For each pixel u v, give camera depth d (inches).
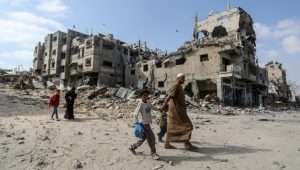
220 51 1393.9
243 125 505.7
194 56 1517.0
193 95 1477.6
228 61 1509.6
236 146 278.4
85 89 1387.8
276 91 2655.0
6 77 1779.0
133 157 216.5
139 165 196.4
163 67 1683.1
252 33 1831.9
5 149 220.2
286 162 215.8
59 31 2295.8
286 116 951.6
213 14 1803.6
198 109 995.3
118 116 531.8
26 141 255.0
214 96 1342.3
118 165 195.2
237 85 1499.8
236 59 1499.8
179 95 258.7
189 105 1068.5
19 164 187.9
